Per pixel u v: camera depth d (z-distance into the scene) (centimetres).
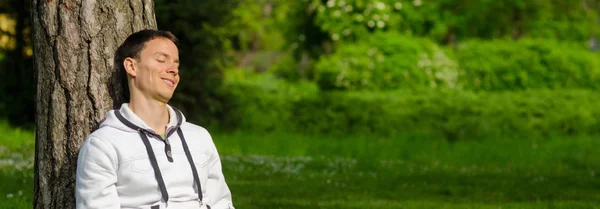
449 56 2194
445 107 1897
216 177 432
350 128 1905
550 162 1494
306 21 2502
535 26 2681
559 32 2702
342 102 1917
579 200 980
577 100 1970
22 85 1742
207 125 1819
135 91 414
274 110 1941
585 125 1945
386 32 2242
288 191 992
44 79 442
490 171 1302
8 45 1753
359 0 2339
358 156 1548
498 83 2170
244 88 1956
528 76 2172
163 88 412
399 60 2103
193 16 1739
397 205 894
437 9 2477
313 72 2594
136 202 400
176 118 418
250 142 1653
